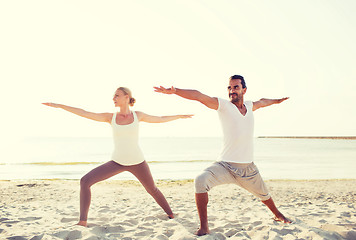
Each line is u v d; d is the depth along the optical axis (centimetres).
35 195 770
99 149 4812
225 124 353
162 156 2894
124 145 416
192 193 836
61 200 700
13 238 299
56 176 1328
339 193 815
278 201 692
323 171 1516
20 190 851
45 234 308
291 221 405
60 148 5209
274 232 332
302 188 912
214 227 395
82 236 315
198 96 338
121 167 420
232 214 506
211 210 563
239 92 359
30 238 297
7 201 681
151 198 739
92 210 548
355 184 1008
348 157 2669
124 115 424
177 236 332
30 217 455
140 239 328
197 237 322
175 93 328
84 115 410
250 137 358
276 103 419
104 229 367
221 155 361
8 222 411
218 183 351
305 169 1623
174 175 1366
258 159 2419
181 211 538
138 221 434
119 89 425
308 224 400
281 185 977
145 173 432
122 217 470
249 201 697
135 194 811
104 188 925
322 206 584
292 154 3222
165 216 464
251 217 472
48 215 484
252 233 345
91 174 400
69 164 1984
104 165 414
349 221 417
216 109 355
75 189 881
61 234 316
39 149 4847
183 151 4016
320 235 321
